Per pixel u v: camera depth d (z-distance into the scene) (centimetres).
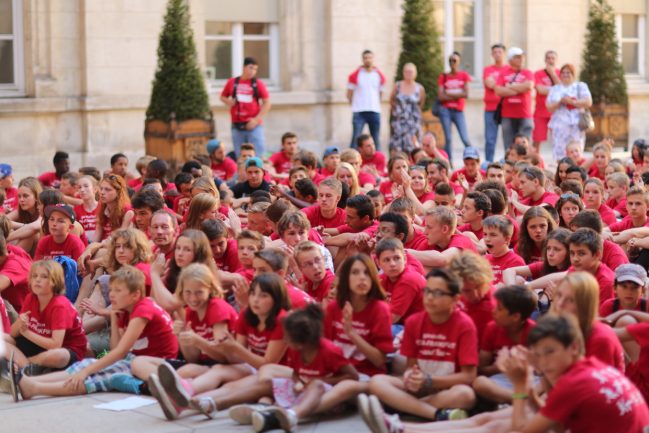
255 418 788
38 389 908
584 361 670
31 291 979
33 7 2145
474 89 2592
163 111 2020
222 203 1339
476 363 800
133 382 905
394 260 919
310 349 824
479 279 833
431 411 794
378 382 811
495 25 2614
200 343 859
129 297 927
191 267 899
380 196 1236
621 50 2842
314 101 2412
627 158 2275
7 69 2166
